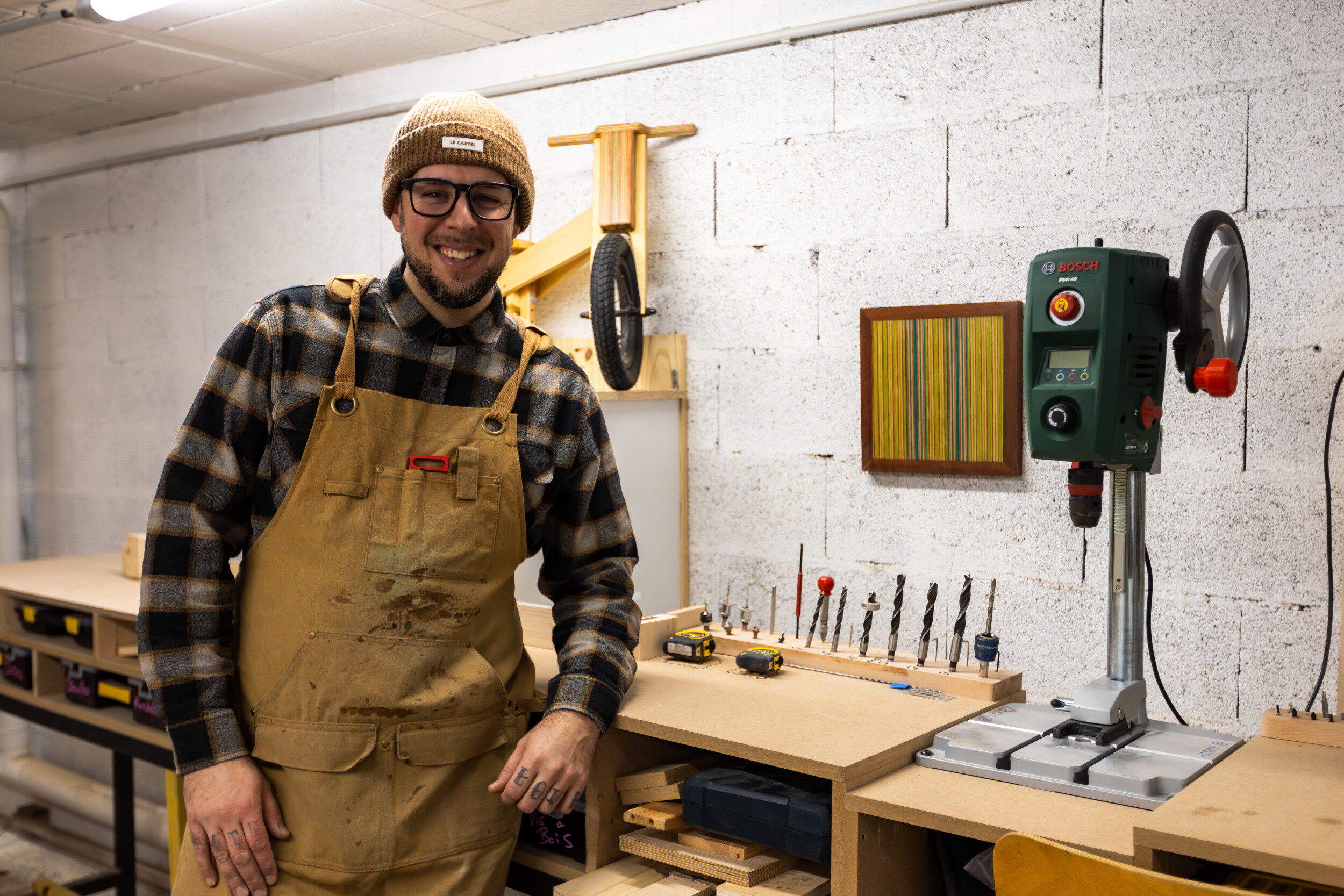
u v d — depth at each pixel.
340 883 1.29
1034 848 1.00
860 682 1.65
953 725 1.45
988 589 2.34
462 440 1.36
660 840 1.50
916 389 2.39
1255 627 2.04
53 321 4.26
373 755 1.30
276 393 1.31
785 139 2.56
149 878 3.23
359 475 1.31
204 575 1.30
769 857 1.43
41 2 2.74
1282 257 1.99
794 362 2.58
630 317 2.60
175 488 1.28
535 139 2.96
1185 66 2.07
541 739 1.35
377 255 3.26
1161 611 2.14
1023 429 2.28
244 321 1.32
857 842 1.23
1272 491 2.02
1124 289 1.32
